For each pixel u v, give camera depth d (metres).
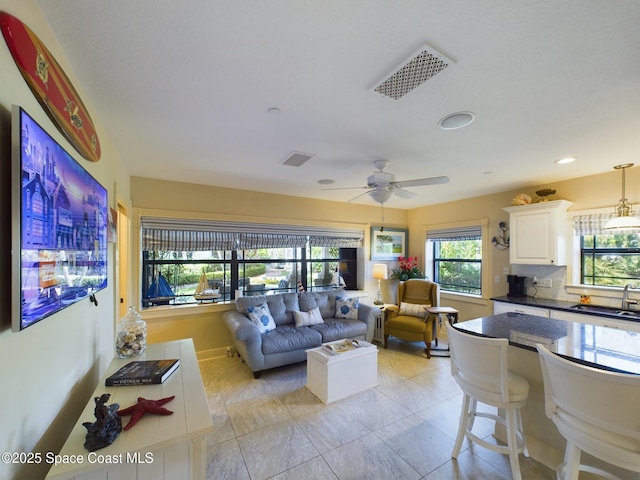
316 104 1.75
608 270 3.33
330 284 5.13
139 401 1.30
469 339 1.76
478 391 1.78
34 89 0.93
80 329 1.46
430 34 1.19
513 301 3.62
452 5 1.05
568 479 1.44
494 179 3.54
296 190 4.16
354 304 4.32
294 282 4.76
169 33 1.19
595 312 2.95
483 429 2.30
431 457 1.98
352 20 1.12
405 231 5.76
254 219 4.18
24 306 0.81
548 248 3.49
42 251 0.92
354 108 1.80
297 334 3.51
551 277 3.71
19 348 0.87
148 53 1.31
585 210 3.39
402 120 1.96
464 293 4.82
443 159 2.77
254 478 1.79
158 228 3.54
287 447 2.08
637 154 2.62
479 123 2.00
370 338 4.15
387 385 3.05
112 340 2.35
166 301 3.76
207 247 3.87
